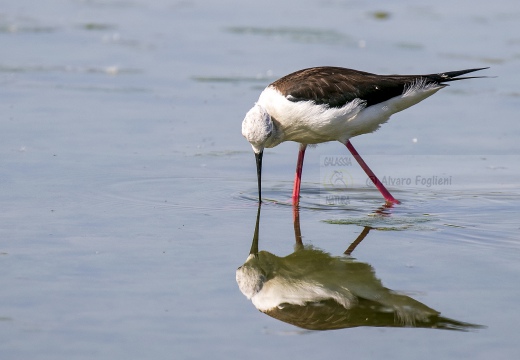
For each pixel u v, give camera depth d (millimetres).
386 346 6895
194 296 7801
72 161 12266
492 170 12391
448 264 8688
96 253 8805
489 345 6871
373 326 7336
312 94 10719
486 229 9844
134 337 6906
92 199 10680
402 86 10945
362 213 10602
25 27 20484
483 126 14570
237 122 14641
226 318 7363
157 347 6746
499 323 7266
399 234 9719
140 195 10945
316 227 10008
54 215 9992
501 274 8375
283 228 9961
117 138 13508
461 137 13992
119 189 11164
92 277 8141
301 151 11523
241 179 11969
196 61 18266
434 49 18984
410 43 19547
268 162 12852
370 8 23203
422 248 9211
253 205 10828
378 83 10883
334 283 8258
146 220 9969
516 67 17812
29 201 10484
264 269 8617
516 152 13195
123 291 7828
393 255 9008
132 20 21672
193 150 13141
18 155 12406
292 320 7418
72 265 8430
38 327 7043
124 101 15617
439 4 23641
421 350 6805
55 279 8062
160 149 13094
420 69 17344
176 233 9562
